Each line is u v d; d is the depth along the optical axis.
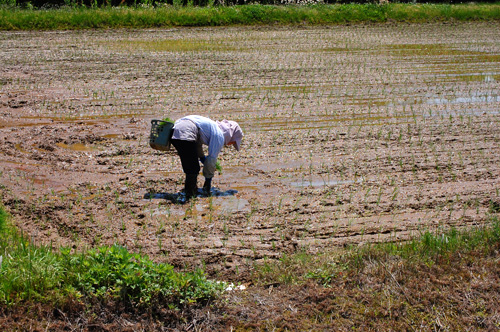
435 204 7.00
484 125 10.47
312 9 25.27
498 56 17.89
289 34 21.72
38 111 10.88
